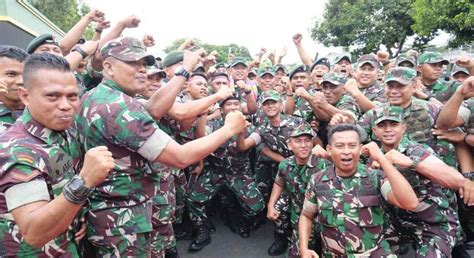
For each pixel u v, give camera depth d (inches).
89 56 124.3
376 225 96.5
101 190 75.4
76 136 75.8
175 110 100.4
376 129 105.7
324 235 104.5
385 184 93.7
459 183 90.4
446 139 111.7
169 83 84.2
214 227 166.6
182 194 143.6
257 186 158.2
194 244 143.9
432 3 531.2
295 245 129.0
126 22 125.7
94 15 137.0
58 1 735.1
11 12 267.0
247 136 159.6
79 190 51.3
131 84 78.2
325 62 186.1
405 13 707.4
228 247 147.5
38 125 60.4
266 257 139.1
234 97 150.0
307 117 168.4
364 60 166.4
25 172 55.4
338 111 136.4
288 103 170.9
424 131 119.2
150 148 70.0
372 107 137.7
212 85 159.0
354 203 96.7
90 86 133.3
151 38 138.4
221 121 160.7
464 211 129.3
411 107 120.5
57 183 61.2
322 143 154.4
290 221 139.9
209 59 184.7
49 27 387.9
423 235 103.7
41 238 53.2
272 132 154.3
